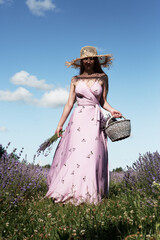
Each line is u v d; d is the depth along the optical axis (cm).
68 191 359
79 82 412
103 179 385
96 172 370
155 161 441
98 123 392
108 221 236
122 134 365
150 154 460
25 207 326
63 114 428
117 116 393
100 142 389
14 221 266
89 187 358
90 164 369
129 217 240
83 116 395
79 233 214
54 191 365
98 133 388
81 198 350
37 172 469
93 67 430
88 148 376
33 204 345
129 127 371
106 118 403
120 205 298
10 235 229
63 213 288
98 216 255
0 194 335
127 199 337
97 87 403
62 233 219
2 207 311
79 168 367
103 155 390
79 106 405
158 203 274
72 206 321
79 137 383
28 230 238
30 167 462
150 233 198
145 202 290
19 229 241
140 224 220
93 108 399
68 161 375
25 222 262
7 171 378
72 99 427
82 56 418
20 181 394
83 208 306
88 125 390
